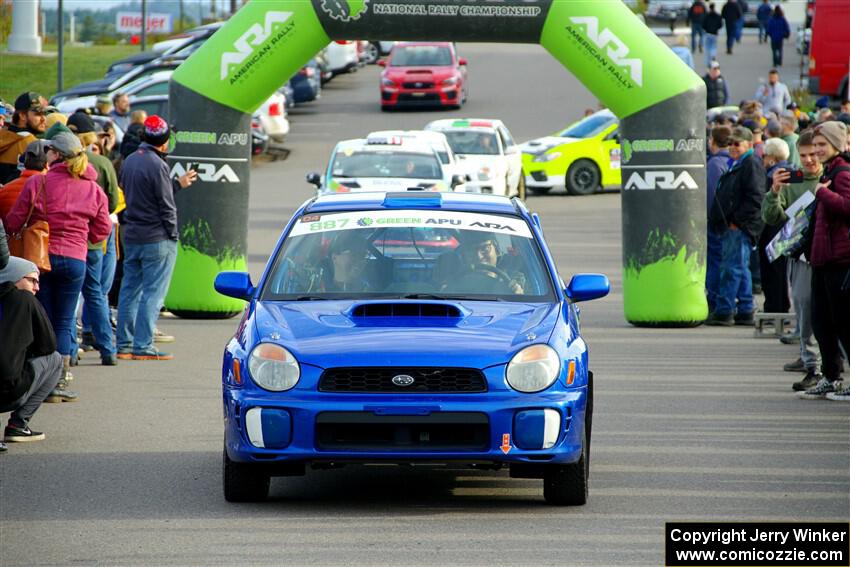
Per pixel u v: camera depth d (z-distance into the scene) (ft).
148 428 123.34
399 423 89.40
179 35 512.22
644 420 127.03
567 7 184.24
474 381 90.17
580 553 82.79
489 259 103.35
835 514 92.94
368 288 101.19
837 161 128.88
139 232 160.25
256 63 191.62
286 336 92.84
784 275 183.01
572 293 103.50
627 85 185.68
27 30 641.40
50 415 129.29
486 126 347.15
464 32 185.98
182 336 181.88
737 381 148.87
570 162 389.39
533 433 90.02
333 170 254.27
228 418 92.99
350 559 81.30
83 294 156.15
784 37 644.69
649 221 188.96
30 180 132.57
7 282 111.14
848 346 132.26
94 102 375.86
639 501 96.58
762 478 103.81
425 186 248.32
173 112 195.93
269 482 97.55
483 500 97.81
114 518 91.76
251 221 318.65
